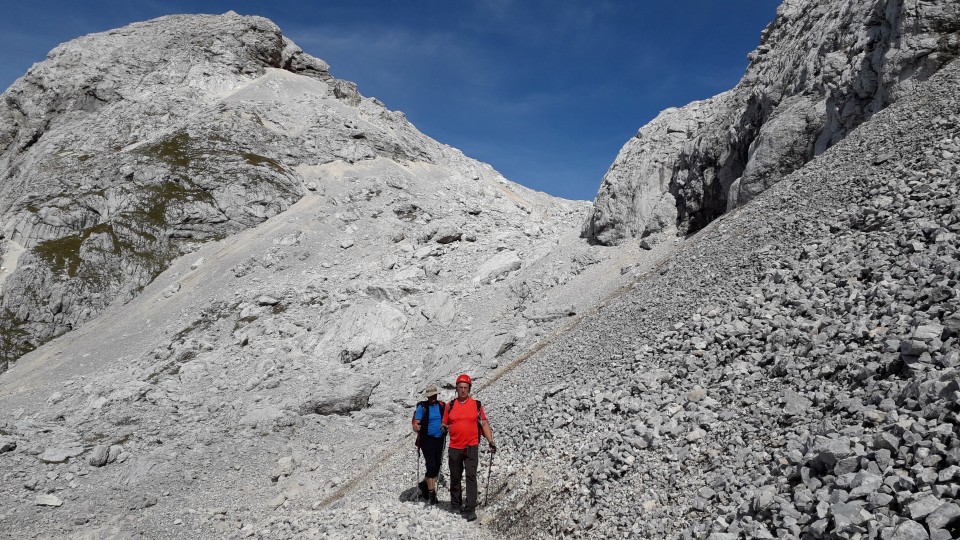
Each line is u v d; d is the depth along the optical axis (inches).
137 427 1055.0
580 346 698.2
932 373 263.7
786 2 1208.2
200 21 4293.8
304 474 906.7
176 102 3555.6
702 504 293.3
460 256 1818.4
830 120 871.1
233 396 1210.6
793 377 344.2
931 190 460.1
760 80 1120.8
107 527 753.0
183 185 2714.1
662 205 1251.8
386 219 2568.9
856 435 262.7
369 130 3580.2
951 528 192.2
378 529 446.0
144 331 1822.1
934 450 223.9
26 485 823.7
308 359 1347.2
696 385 404.2
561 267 1384.1
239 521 737.0
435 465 486.3
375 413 1090.7
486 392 798.5
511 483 449.4
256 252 2253.9
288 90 3929.6
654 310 625.9
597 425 437.4
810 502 243.8
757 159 952.3
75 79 3671.3
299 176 2994.6
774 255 548.7
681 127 1396.4
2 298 2108.8
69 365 1720.0
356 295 1622.8
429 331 1355.8
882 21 843.4
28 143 3543.3
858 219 501.4
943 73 702.5
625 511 327.6
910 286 356.8
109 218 2536.9
